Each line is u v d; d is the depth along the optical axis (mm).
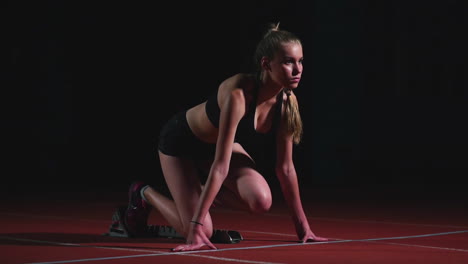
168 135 4406
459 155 15547
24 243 4363
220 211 7191
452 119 15555
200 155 4426
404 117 15484
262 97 4180
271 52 4039
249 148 14297
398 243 4426
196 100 15938
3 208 7621
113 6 15883
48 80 15523
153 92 16109
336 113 13070
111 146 16078
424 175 15133
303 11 14859
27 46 15555
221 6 15633
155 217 6496
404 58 15422
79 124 15859
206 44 15805
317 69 13156
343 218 6465
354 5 13078
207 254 3826
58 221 6047
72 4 15539
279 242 4453
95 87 15922
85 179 14719
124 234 4742
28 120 15664
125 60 16062
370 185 12570
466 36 15477
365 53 15195
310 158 14859
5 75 15586
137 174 15828
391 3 15336
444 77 15555
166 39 16016
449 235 4949
